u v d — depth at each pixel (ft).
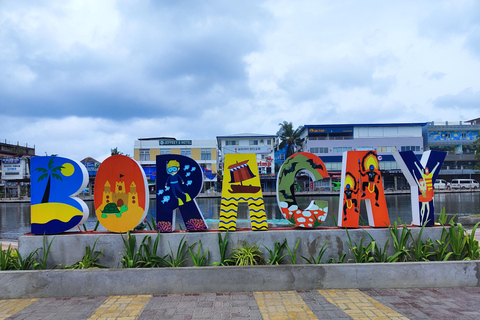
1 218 85.35
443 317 14.57
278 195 22.24
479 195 147.95
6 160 180.75
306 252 21.74
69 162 21.12
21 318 15.21
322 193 163.22
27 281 18.11
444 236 21.88
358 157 22.40
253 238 21.62
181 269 18.44
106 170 21.21
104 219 21.09
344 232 21.95
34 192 21.08
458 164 203.41
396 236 21.56
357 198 22.17
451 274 18.93
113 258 20.98
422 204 22.84
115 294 18.26
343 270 18.78
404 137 180.75
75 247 20.94
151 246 21.09
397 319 14.40
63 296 18.13
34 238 20.88
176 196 21.58
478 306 15.89
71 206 20.92
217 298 17.47
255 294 18.02
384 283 18.78
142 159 176.14
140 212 21.07
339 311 15.44
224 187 22.02
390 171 172.76
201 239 21.30
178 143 178.29
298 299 17.13
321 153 181.27
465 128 199.72
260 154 186.19
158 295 18.12
